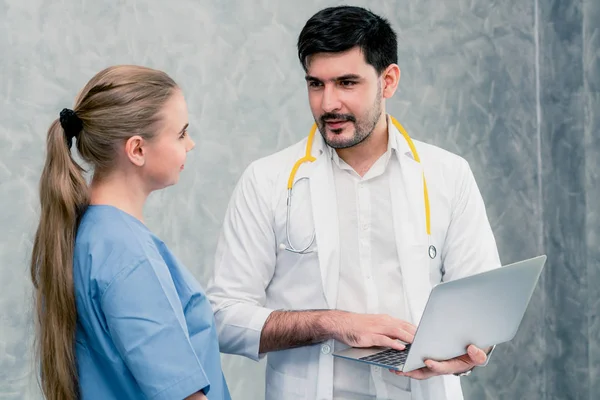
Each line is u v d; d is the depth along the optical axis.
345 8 1.54
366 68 1.54
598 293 2.79
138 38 2.33
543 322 3.00
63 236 1.21
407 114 2.74
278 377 1.65
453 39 2.82
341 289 1.64
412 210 1.64
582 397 2.84
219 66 2.45
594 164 2.77
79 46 2.25
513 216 2.96
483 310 1.43
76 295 1.20
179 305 1.20
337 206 1.67
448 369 1.47
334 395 1.61
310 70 1.55
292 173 1.66
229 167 2.49
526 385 3.00
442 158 1.71
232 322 1.59
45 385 1.22
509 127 2.93
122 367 1.18
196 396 1.18
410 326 1.50
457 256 1.67
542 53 2.94
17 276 2.20
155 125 1.24
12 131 2.17
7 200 2.18
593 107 2.76
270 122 2.54
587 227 2.79
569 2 2.81
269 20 2.52
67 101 2.24
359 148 1.66
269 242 1.66
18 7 2.15
